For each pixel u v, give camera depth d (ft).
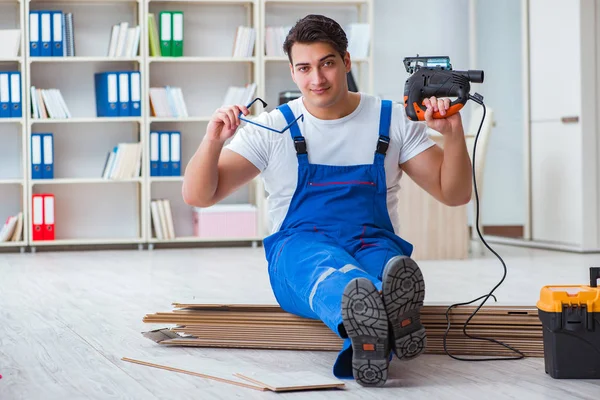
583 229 18.83
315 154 8.17
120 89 20.13
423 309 8.27
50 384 7.14
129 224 21.43
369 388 6.94
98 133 21.17
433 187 8.26
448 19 22.36
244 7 21.53
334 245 7.89
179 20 20.43
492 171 21.38
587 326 7.11
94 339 9.09
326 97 7.75
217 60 20.40
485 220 21.57
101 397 6.72
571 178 19.26
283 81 21.70
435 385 7.02
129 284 13.88
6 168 20.84
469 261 17.15
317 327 8.43
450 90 7.52
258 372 7.41
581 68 18.83
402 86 22.30
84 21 20.95
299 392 6.83
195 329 8.67
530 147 20.57
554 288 7.45
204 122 21.50
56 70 20.83
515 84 20.93
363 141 8.17
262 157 8.25
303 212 8.17
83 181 20.02
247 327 8.56
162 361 7.93
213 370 7.54
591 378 7.19
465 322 8.22
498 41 21.31
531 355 8.11
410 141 8.26
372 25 20.80
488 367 7.68
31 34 19.80
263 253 19.24
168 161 20.34
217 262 17.35
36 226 19.88
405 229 17.38
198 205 8.05
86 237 21.18
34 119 19.80
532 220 20.57
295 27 7.75
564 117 19.30
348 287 6.55
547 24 19.92
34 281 14.30
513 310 8.23
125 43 20.15
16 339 9.12
